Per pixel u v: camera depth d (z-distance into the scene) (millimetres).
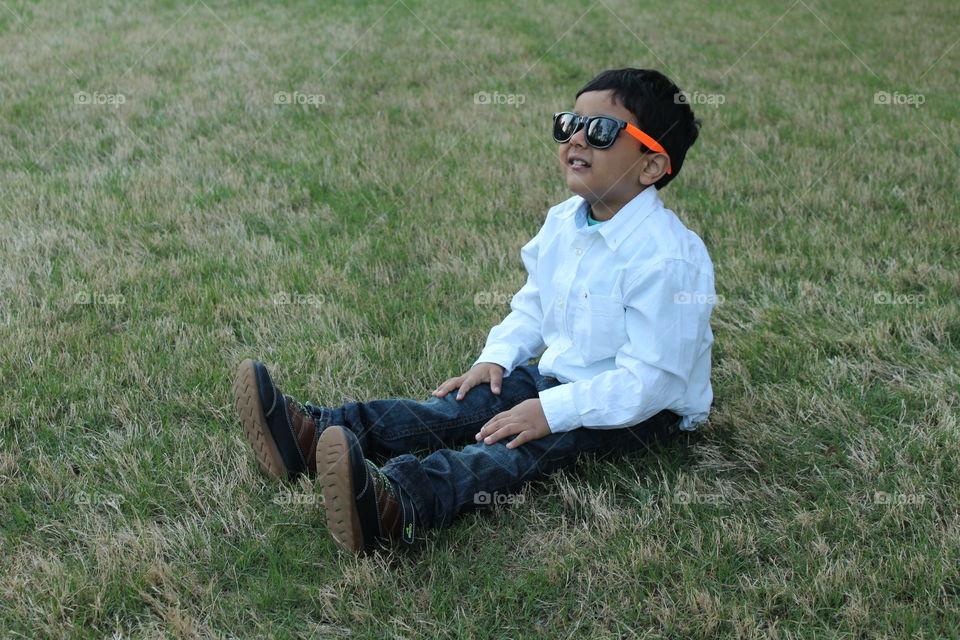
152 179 4809
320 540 2229
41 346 3080
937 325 3211
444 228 4246
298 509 2324
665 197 4668
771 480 2484
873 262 3826
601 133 2246
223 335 3232
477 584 2135
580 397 2299
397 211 4473
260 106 6199
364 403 2521
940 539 2207
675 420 2580
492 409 2555
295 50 7809
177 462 2518
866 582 2068
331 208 4508
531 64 7625
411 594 2084
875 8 10359
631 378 2271
